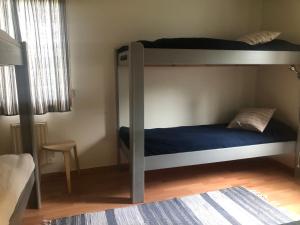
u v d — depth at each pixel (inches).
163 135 109.2
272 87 131.3
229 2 129.5
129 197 99.0
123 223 83.2
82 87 115.3
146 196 99.7
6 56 58.1
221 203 94.4
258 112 121.9
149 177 116.3
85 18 111.0
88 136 119.6
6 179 55.6
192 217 86.2
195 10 125.0
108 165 124.7
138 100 88.3
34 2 99.6
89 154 121.0
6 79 101.1
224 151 103.6
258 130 114.5
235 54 93.1
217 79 134.6
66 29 106.4
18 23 98.7
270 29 129.9
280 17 123.3
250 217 86.1
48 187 107.1
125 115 122.6
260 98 139.7
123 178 115.8
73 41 110.9
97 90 117.5
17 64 73.8
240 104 141.1
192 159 100.1
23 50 82.4
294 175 117.4
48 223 82.5
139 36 119.0
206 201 95.7
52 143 109.4
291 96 121.0
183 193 102.0
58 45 106.0
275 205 93.3
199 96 133.2
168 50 86.9
